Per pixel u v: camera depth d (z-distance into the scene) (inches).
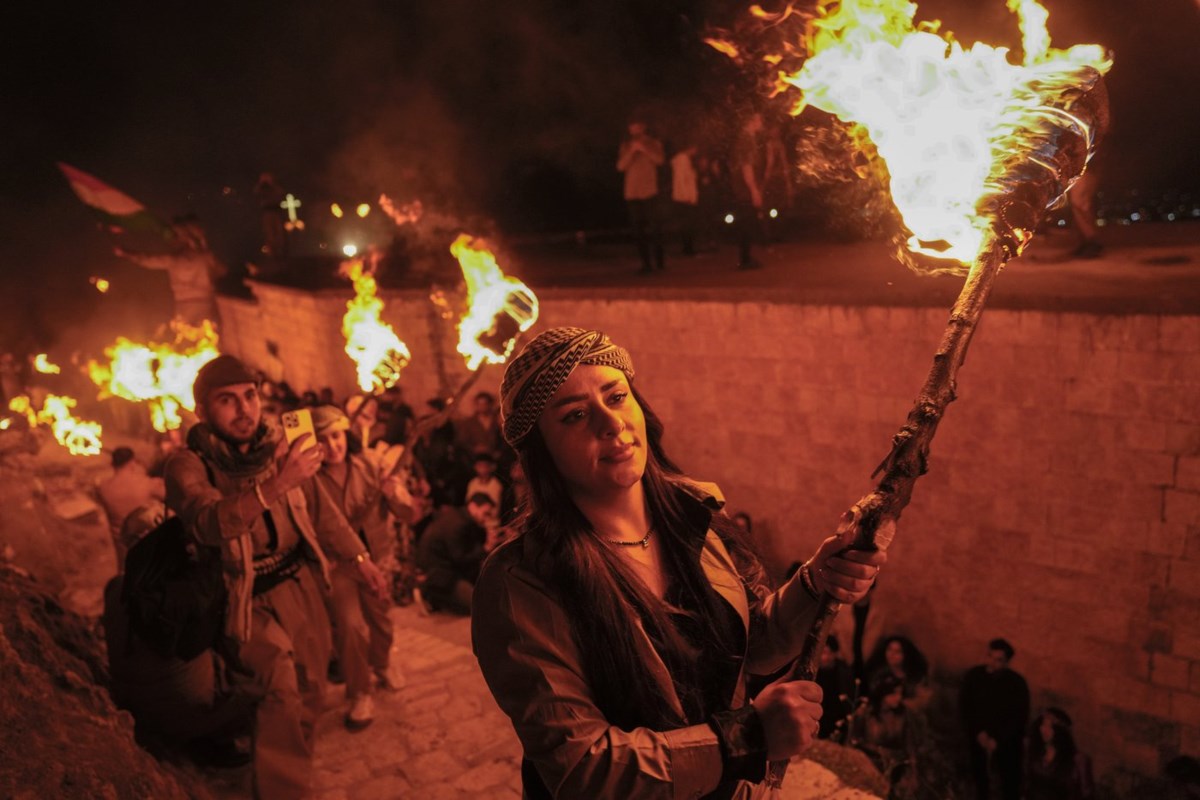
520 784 183.6
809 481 390.3
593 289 447.2
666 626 64.2
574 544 63.6
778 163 450.6
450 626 291.0
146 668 166.1
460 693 223.5
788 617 71.2
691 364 418.6
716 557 71.0
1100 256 389.7
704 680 66.0
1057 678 333.7
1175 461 297.7
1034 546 331.6
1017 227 61.8
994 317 326.6
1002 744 306.2
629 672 62.4
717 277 448.8
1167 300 288.8
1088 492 317.1
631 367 67.8
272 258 756.0
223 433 163.9
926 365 348.5
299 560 177.5
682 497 70.4
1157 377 296.0
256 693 166.9
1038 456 326.0
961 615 351.9
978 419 336.8
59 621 183.3
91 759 133.2
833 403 376.5
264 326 717.3
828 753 184.1
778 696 60.8
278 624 173.2
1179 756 310.0
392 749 199.2
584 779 58.5
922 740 300.2
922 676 343.0
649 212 495.8
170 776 151.8
